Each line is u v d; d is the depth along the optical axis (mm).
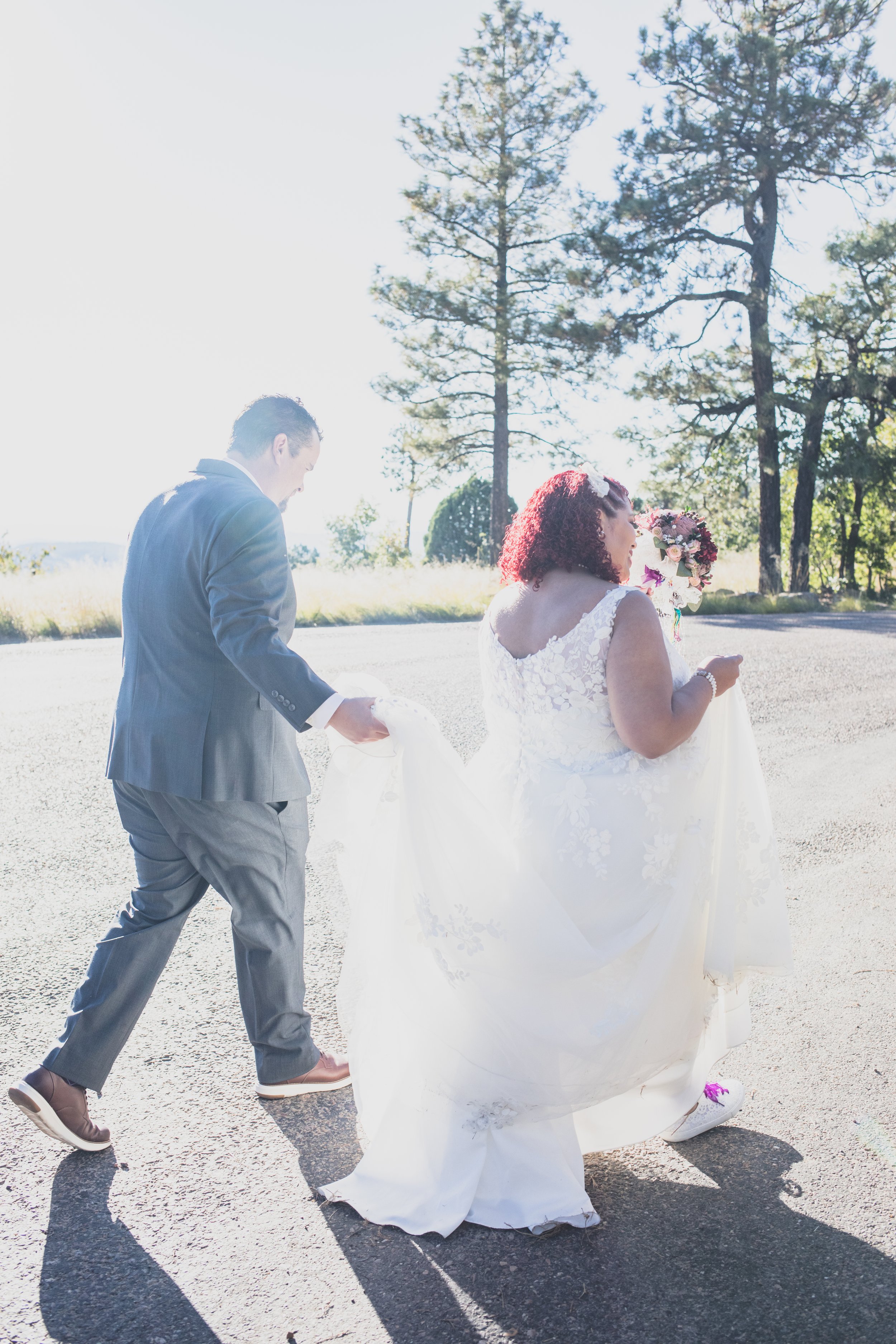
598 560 2240
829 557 36188
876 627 16516
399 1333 1817
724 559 34500
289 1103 2613
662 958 2234
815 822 5164
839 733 7422
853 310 25234
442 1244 2078
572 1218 2127
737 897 2434
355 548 48562
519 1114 2219
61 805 5109
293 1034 2600
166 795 2354
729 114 23984
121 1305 1876
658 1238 2107
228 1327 1827
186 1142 2420
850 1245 2076
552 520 2254
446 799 2242
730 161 24688
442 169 26250
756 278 25656
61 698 7934
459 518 34312
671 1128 2502
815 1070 2793
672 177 24984
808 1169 2348
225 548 2242
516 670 2291
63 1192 2217
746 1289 1941
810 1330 1829
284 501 2611
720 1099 2547
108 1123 2488
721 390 26672
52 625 13070
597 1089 2215
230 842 2406
